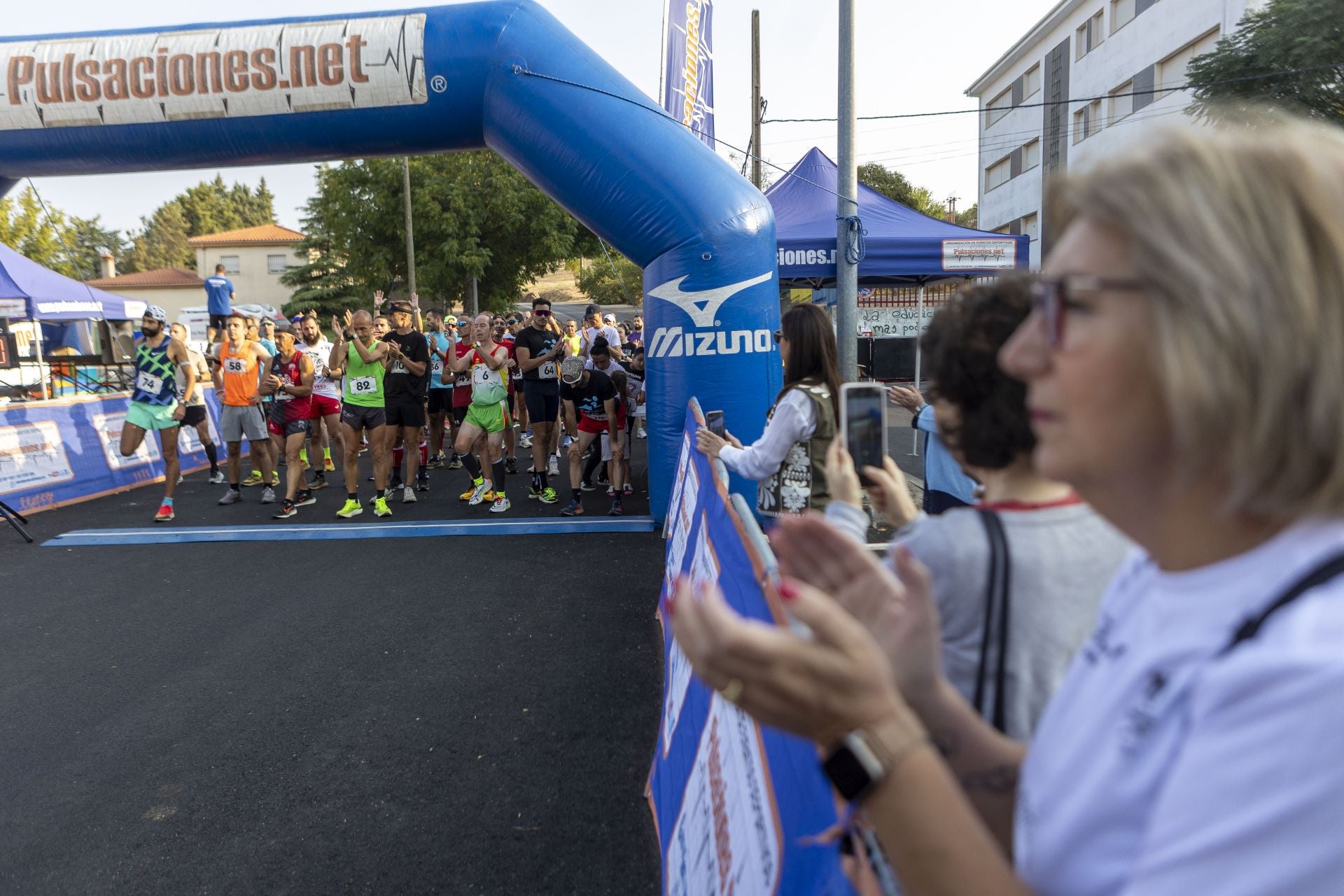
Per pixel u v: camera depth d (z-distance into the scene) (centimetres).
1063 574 100
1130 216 57
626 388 777
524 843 265
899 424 1390
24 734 351
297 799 294
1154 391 57
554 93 635
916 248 748
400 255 2964
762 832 140
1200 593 58
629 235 624
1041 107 2933
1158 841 52
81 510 820
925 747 64
